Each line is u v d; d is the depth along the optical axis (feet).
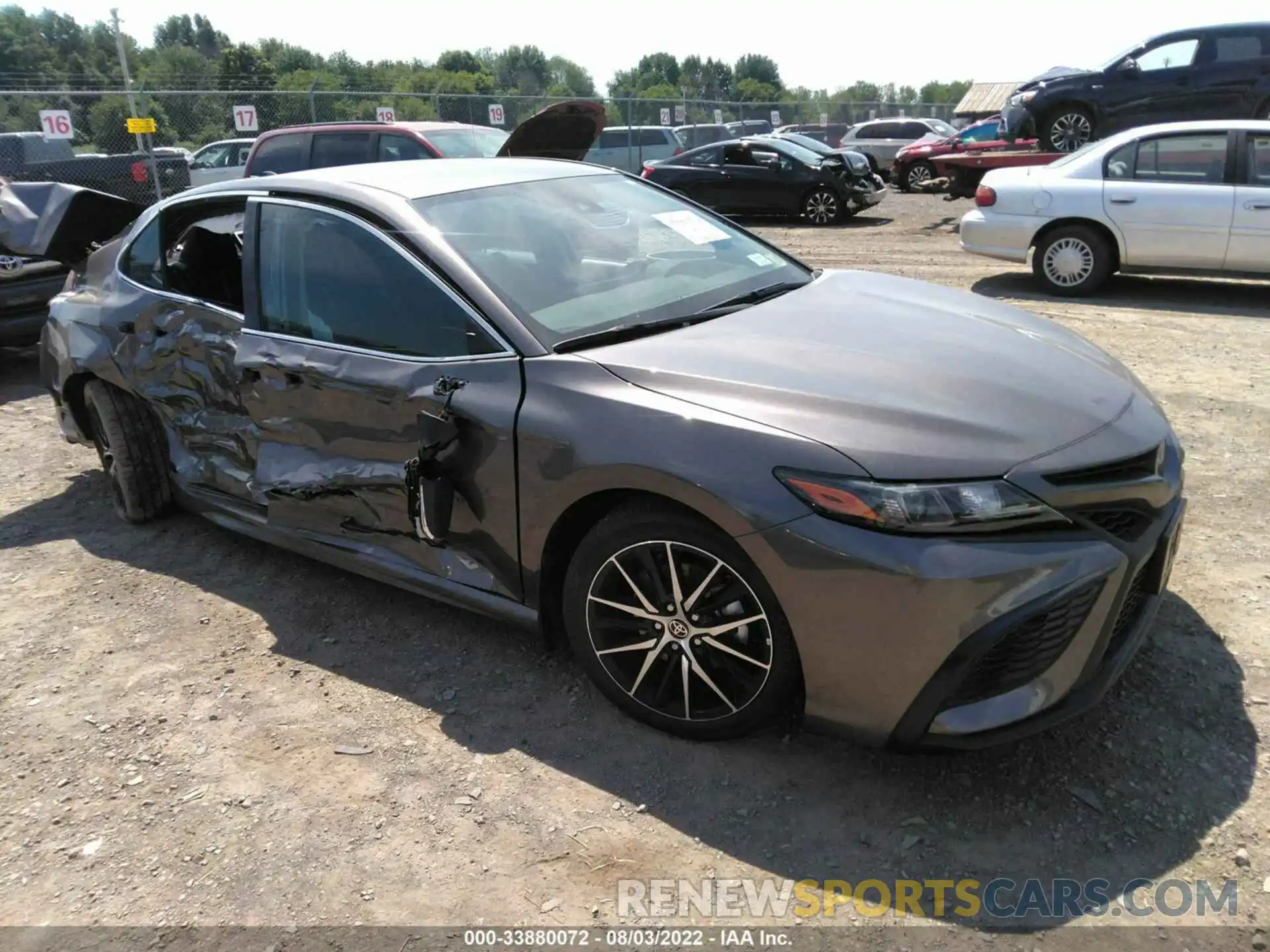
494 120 64.18
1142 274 28.78
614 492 8.68
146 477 14.35
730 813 8.16
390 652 10.95
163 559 13.66
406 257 10.18
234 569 13.25
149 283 13.52
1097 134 42.19
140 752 9.41
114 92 45.34
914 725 7.62
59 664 11.07
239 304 12.34
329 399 10.56
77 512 15.60
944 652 7.30
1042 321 11.19
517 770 8.84
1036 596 7.29
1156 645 10.17
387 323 10.27
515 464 9.10
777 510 7.64
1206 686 9.44
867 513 7.39
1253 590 11.19
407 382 9.84
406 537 10.38
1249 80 38.91
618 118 76.95
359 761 9.09
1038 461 7.64
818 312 10.46
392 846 8.00
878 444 7.68
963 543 7.30
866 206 53.11
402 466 10.09
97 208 15.97
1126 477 7.99
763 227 51.78
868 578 7.37
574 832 8.05
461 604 10.19
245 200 12.05
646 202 12.74
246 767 9.10
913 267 35.86
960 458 7.55
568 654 10.67
